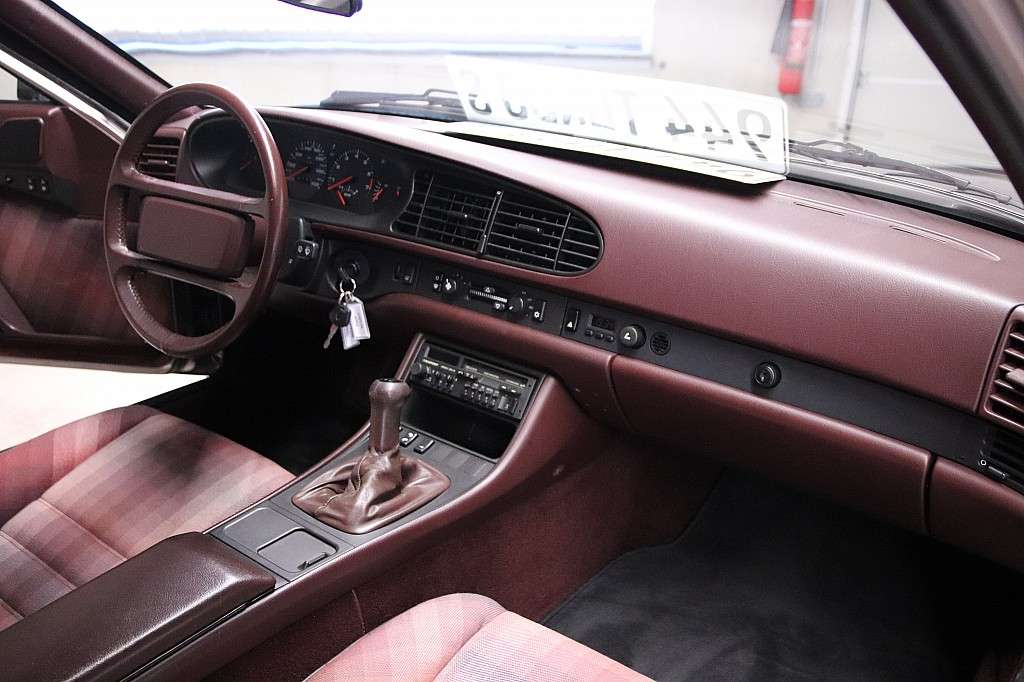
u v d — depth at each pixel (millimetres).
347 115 1707
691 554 1900
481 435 1546
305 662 1186
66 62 1607
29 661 846
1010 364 1084
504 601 1575
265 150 1236
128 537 1287
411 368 1587
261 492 1350
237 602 1000
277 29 4777
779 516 1984
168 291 1680
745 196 1376
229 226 1283
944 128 1312
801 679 1584
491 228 1474
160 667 919
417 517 1271
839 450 1244
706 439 1432
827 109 3482
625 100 1480
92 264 1699
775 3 4574
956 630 1693
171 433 1488
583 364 1421
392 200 1594
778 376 1268
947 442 1153
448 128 1710
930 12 519
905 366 1148
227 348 1836
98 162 1665
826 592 1789
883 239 1241
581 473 1681
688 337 1335
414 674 945
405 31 5105
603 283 1361
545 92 1568
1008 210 1289
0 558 1282
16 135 1627
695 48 4875
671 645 1657
